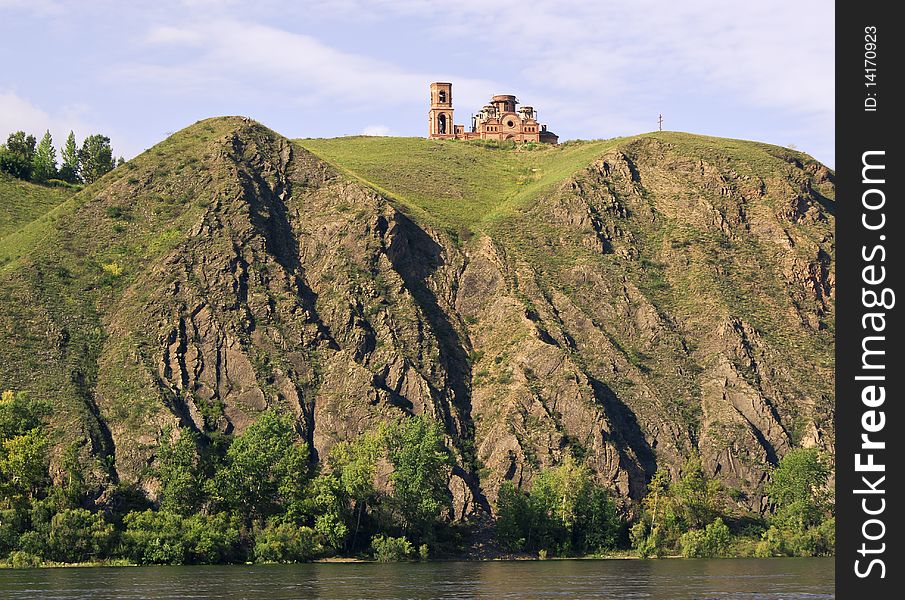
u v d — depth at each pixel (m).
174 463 163.75
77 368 190.75
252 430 170.00
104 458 173.88
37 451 157.12
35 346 191.88
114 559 151.12
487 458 195.62
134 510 166.75
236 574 136.00
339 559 162.88
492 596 111.06
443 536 176.62
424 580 128.50
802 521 185.25
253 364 197.38
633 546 181.00
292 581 126.00
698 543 175.25
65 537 149.62
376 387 197.88
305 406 195.75
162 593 112.25
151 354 193.75
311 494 167.50
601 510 180.50
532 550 176.75
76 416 177.38
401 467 171.75
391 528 171.25
